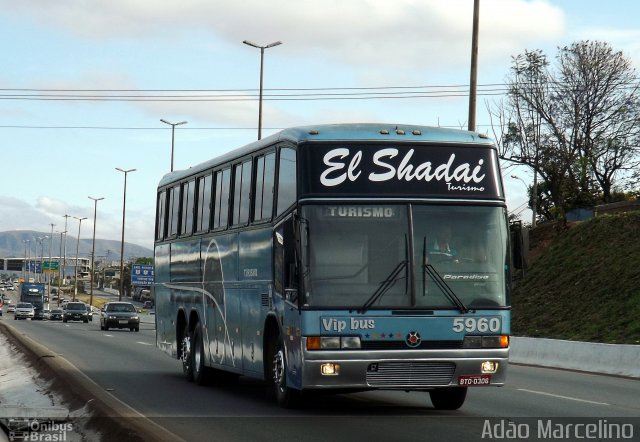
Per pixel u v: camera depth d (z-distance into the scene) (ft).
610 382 76.33
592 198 195.52
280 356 52.49
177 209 79.15
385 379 47.60
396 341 47.57
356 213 48.42
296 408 53.47
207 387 69.05
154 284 87.56
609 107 194.29
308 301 47.42
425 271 48.19
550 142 191.42
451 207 49.19
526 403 57.72
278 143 54.03
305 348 47.21
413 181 49.11
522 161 192.75
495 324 48.47
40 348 100.83
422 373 47.83
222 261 65.05
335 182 48.67
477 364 48.11
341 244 48.03
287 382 50.70
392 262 48.11
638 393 65.72
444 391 53.57
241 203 61.31
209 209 69.05
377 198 48.65
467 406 55.83
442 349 47.83
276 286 52.54
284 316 50.85
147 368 86.22
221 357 64.85
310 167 48.80
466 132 51.03
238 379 75.92
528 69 195.31
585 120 194.08
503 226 49.67
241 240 60.64
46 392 63.82
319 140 49.29
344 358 47.09
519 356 102.27
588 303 131.13
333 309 47.34
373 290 47.73
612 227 149.59
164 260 83.25
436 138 50.08
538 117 194.29
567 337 123.34
